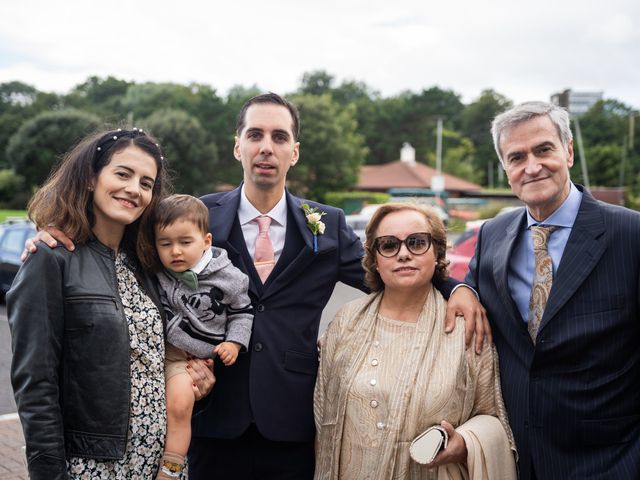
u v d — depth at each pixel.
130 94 79.12
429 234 2.77
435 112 102.38
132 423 2.29
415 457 2.40
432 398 2.56
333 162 53.59
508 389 2.69
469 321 2.75
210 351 2.78
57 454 2.09
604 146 71.62
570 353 2.53
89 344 2.20
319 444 2.83
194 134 51.09
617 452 2.49
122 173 2.37
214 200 3.33
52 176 2.46
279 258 3.15
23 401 2.09
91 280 2.27
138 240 2.64
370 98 104.19
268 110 3.10
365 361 2.73
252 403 2.92
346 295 11.18
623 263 2.53
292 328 3.06
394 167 64.62
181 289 2.78
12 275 10.94
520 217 2.94
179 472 2.54
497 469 2.52
